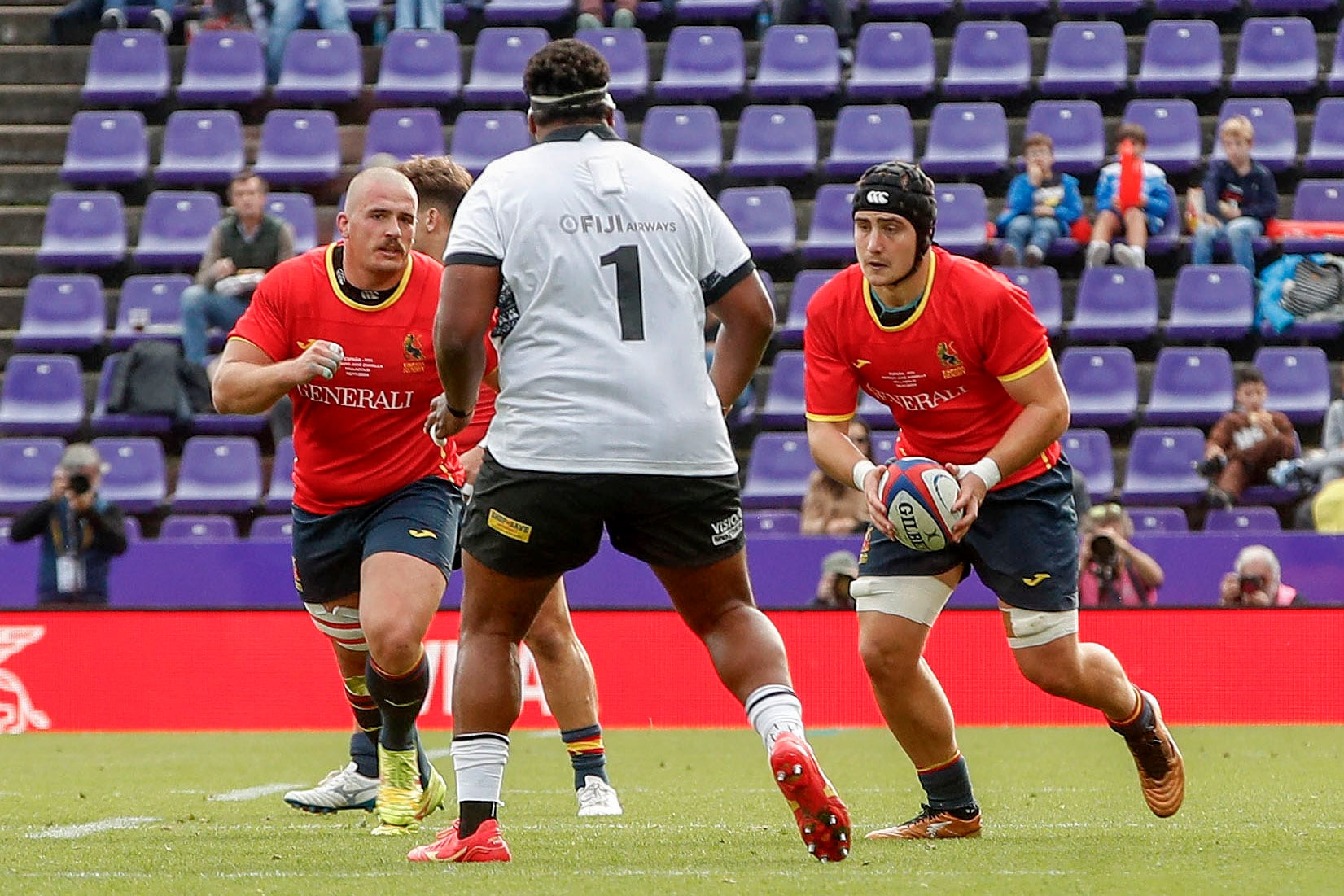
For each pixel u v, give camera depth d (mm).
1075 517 18141
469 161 55906
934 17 60156
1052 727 34812
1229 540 36188
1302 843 17422
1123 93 57094
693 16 60250
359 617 19094
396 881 14227
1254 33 56938
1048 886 13773
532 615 15469
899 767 28172
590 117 15172
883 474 17359
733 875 14531
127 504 46562
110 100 59031
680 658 35812
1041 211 51406
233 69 59062
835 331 17969
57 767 29453
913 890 13492
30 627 36594
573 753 21984
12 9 62250
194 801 24094
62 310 52688
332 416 19078
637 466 14469
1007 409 17906
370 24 62094
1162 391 47906
